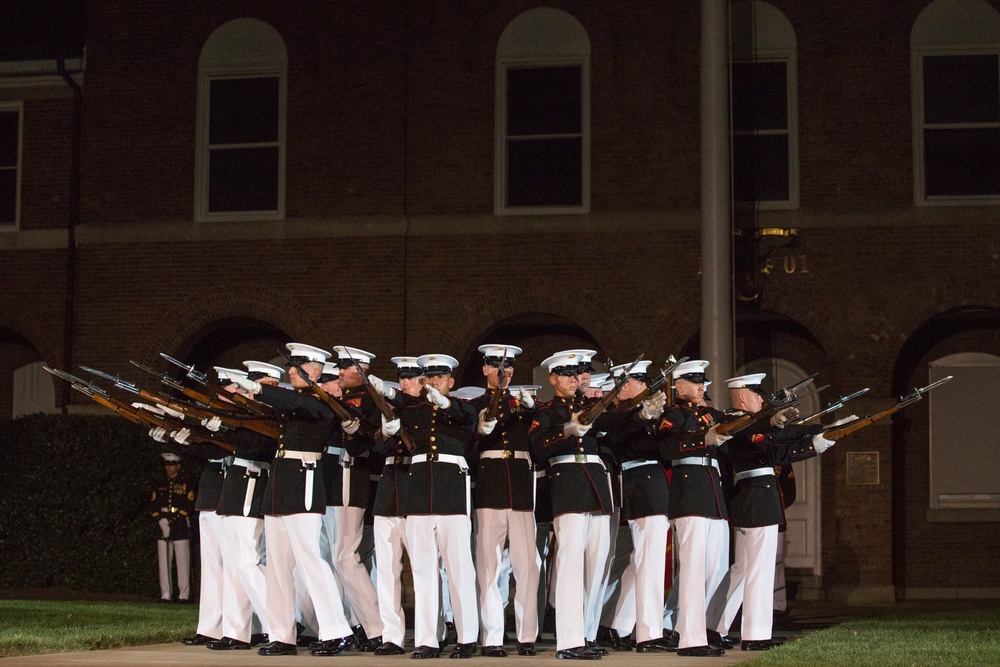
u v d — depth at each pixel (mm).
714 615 10461
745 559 10195
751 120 17672
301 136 18297
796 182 17484
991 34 17516
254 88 18578
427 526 9305
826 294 17266
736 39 17797
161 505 16469
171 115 18656
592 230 17500
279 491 9492
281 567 9555
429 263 17828
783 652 9070
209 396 10000
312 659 9031
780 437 10266
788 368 18562
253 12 18625
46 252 18672
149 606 14648
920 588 17891
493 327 17719
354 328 17844
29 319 18594
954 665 8227
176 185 18531
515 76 18078
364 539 10992
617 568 10594
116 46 18859
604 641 10594
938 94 17578
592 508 9344
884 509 16859
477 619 9469
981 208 17125
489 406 9070
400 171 18016
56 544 16938
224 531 10148
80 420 17234
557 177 17859
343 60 18344
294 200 18219
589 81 17844
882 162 17406
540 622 10750
